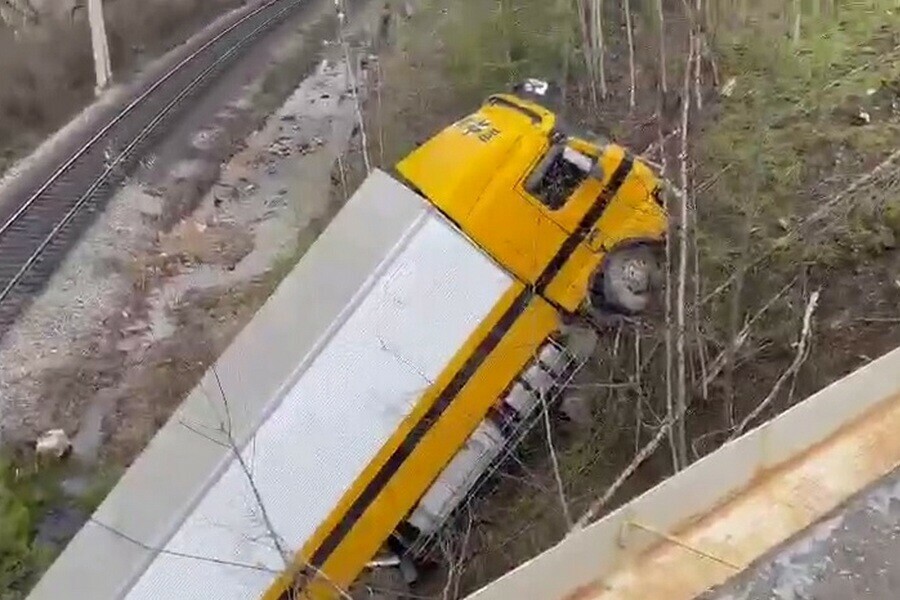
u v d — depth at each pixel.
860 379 2.42
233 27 25.94
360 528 7.01
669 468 6.98
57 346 12.10
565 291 7.83
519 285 7.63
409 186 7.93
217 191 16.36
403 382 7.17
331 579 6.89
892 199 7.65
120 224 15.05
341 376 7.05
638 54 12.29
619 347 8.08
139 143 17.86
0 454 10.27
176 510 6.62
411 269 7.38
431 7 18.86
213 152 17.73
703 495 2.22
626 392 7.71
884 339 6.84
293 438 6.88
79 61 22.67
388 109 15.76
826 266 7.46
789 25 10.91
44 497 9.82
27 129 19.38
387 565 7.29
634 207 7.99
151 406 10.81
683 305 6.01
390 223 7.58
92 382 11.39
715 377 7.02
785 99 9.31
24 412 10.98
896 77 9.44
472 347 7.41
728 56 10.09
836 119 8.95
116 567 6.51
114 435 10.55
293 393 6.96
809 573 2.04
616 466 7.42
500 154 7.82
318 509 6.84
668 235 6.46
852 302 7.21
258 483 6.76
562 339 7.86
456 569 6.60
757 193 7.88
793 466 2.28
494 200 7.69
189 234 14.88
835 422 2.37
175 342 11.90
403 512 7.22
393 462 7.09
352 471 6.96
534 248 7.73
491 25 16.23
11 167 17.77
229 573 6.51
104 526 6.72
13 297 12.90
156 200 15.91
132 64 24.09
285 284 7.57
